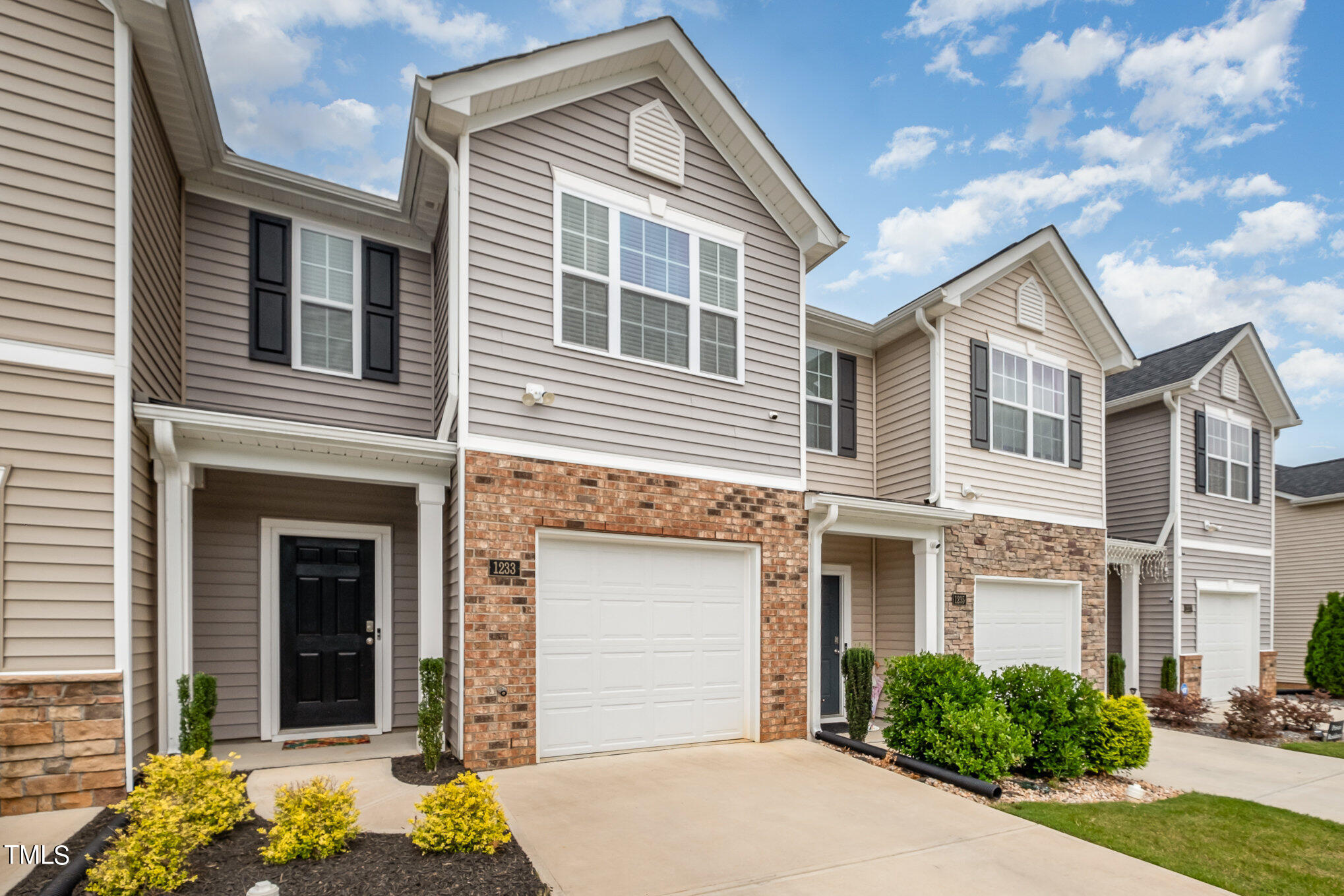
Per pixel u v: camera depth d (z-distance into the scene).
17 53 4.93
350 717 7.45
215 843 4.27
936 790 6.20
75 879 3.58
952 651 9.47
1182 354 14.67
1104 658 11.22
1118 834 5.37
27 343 4.83
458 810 4.24
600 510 6.86
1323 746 9.32
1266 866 4.88
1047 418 11.14
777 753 7.17
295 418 7.33
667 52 7.61
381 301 7.91
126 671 4.91
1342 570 16.89
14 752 4.61
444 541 6.90
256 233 7.37
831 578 10.23
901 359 10.65
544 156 6.97
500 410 6.46
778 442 8.20
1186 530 13.30
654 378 7.38
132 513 5.10
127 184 5.19
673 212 7.75
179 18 5.40
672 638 7.31
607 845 4.55
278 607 7.25
